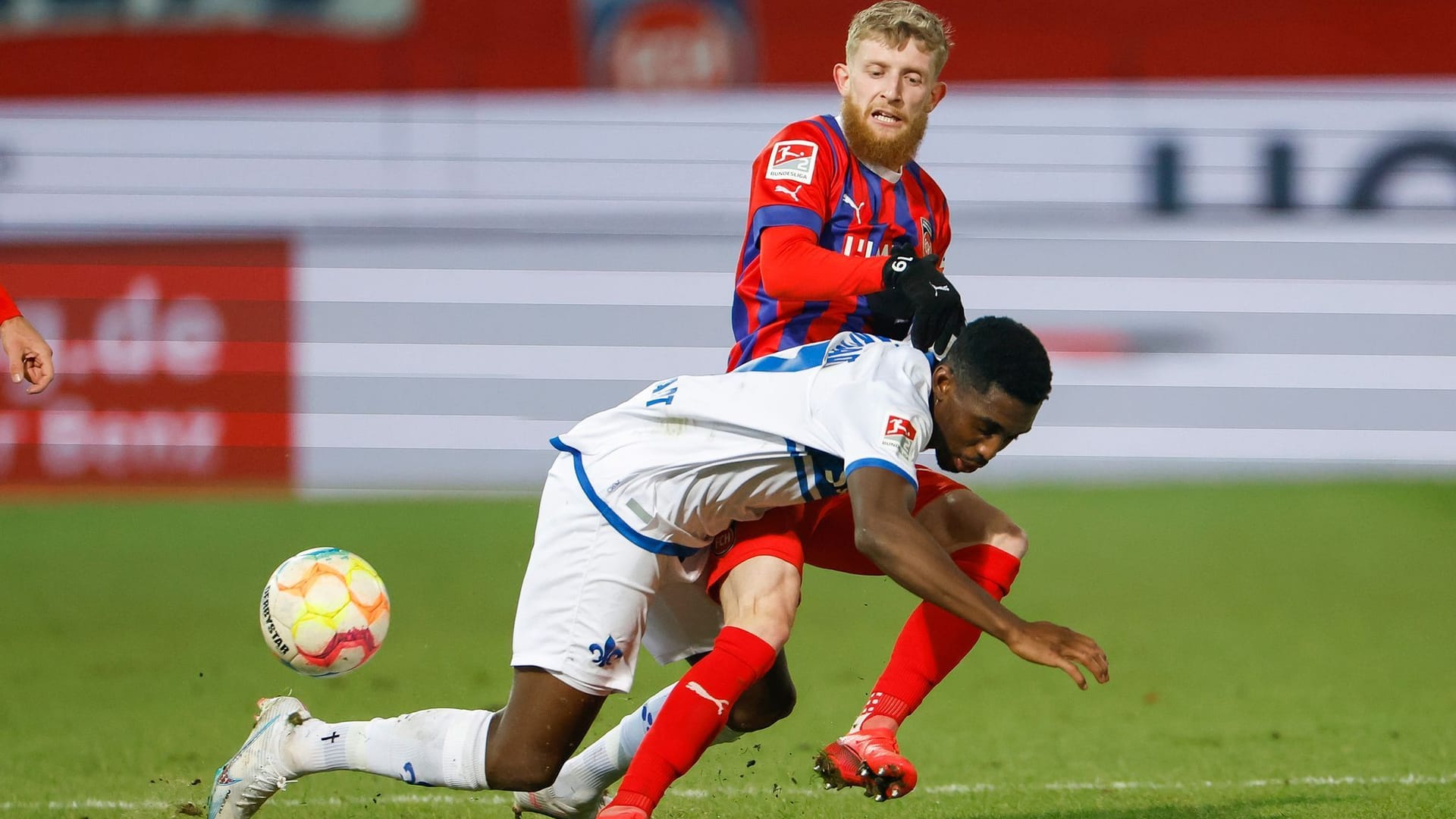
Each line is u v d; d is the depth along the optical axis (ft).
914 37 49.37
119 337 153.99
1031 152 157.89
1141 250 154.61
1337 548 127.85
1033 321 153.58
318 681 85.76
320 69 164.96
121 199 161.38
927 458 139.13
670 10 166.09
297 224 160.86
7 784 60.80
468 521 137.59
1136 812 54.75
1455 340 151.64
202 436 152.35
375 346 153.89
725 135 161.99
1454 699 81.10
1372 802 55.67
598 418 45.70
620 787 42.50
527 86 166.71
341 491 152.05
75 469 151.43
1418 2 159.02
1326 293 151.74
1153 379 151.74
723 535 45.83
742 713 48.91
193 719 76.18
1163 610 108.37
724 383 44.57
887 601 114.93
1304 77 161.07
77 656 94.43
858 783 44.29
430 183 162.71
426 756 44.78
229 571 121.60
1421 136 157.07
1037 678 89.15
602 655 43.45
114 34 164.45
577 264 154.81
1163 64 164.04
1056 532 132.98
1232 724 75.00
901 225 50.70
